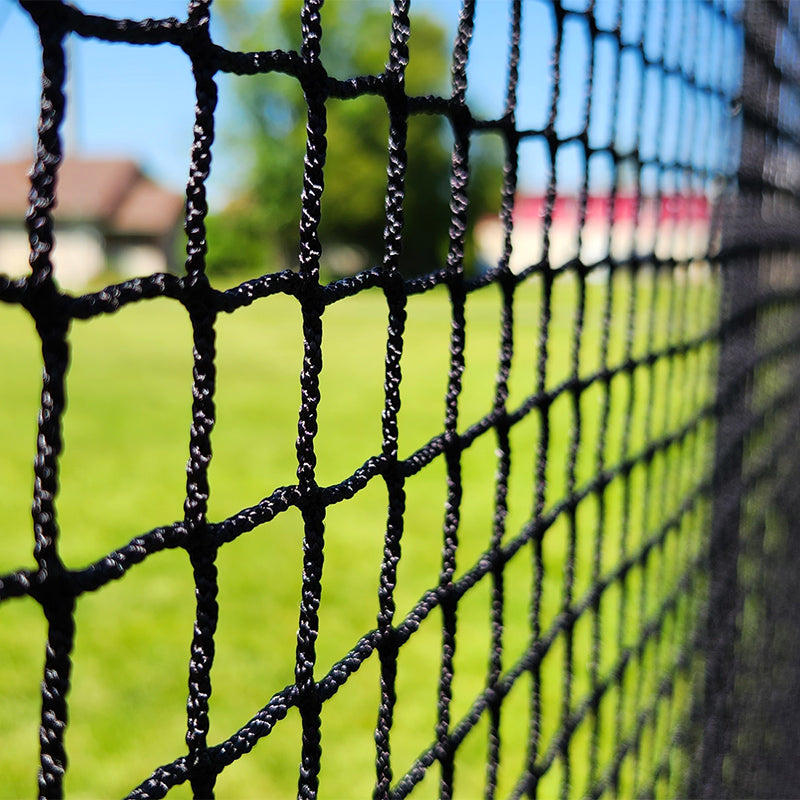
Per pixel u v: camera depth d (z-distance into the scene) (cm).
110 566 68
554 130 141
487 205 3959
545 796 299
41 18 58
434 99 108
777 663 320
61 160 60
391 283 103
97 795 309
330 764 328
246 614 460
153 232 3756
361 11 3409
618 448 696
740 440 263
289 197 3575
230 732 347
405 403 1098
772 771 301
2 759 329
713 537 244
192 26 71
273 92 3444
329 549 550
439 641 425
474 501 652
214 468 786
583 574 476
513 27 125
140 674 396
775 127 288
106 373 1391
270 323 2247
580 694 367
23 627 443
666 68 194
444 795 125
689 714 233
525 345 1677
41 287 60
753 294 271
